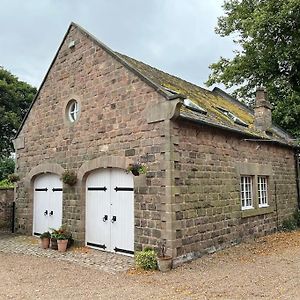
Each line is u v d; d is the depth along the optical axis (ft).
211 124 30.01
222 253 29.94
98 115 33.65
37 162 41.34
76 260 29.01
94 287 21.29
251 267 25.23
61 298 19.15
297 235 39.32
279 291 19.66
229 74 65.00
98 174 33.99
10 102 77.36
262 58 60.59
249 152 37.81
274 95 59.36
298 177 49.14
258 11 56.29
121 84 31.53
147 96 29.04
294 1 49.55
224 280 22.07
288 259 27.61
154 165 27.84
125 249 30.63
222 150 33.09
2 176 90.43
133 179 29.81
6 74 78.74
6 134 78.69
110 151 31.94
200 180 29.63
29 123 43.29
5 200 48.24
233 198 34.01
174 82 42.32
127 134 30.45
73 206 35.68
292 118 53.67
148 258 25.50
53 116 39.50
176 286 21.11
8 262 28.43
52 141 39.24
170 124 27.09
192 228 28.09
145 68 40.16
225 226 32.35
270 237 38.01
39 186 41.88
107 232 32.48
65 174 35.17
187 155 28.53
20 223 43.83
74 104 37.78
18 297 19.39
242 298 18.58
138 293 19.88
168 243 26.03
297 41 55.16
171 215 26.20
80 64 36.45
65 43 38.73
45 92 40.98
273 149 43.37
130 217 30.45
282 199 44.27
